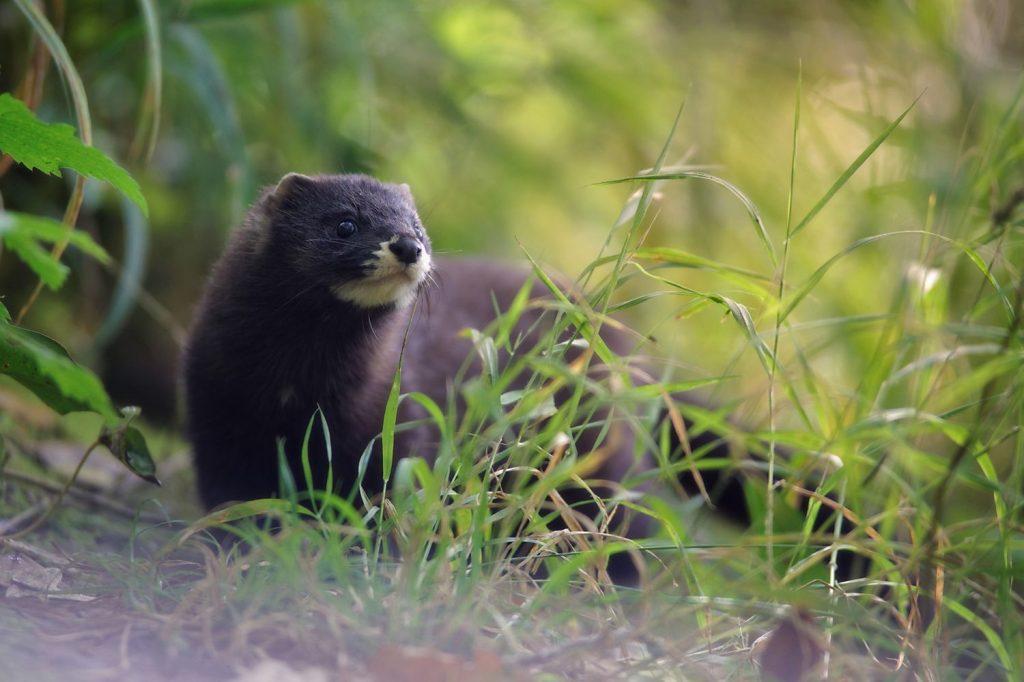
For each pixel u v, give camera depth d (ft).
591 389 21.98
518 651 18.12
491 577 19.74
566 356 32.45
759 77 51.85
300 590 18.52
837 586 21.68
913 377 28.81
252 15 40.16
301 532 19.22
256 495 28.40
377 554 20.54
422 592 19.08
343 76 44.37
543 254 31.37
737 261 50.39
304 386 27.86
